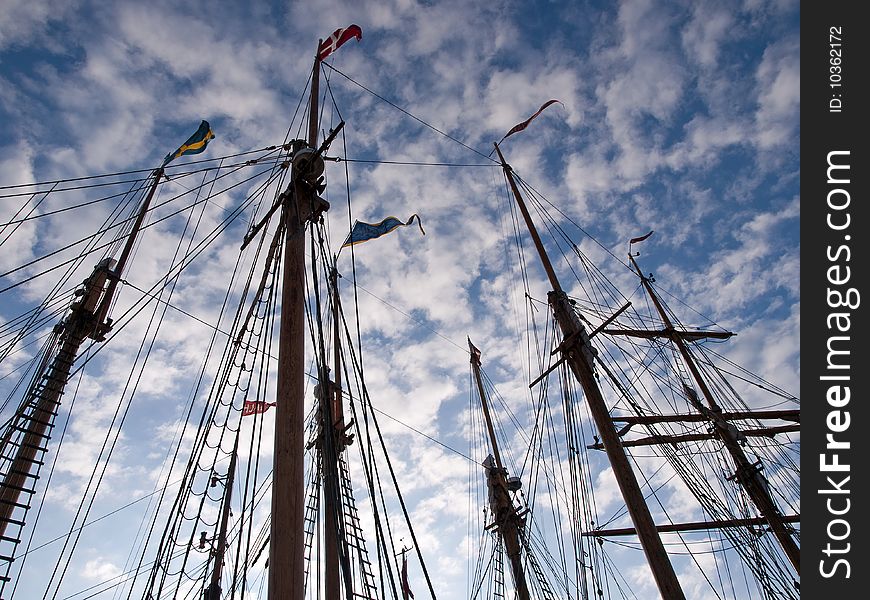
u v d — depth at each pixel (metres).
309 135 13.03
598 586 17.36
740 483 22.31
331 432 8.41
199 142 19.50
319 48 15.23
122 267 18.22
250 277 12.09
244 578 8.70
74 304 16.45
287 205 11.20
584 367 18.12
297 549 6.52
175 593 9.38
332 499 7.92
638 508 14.38
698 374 28.58
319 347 8.91
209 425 10.93
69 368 15.52
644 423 21.31
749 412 26.05
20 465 13.31
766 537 18.91
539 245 22.31
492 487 27.41
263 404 10.40
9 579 10.91
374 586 8.14
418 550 8.38
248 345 10.98
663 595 12.75
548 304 20.70
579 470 18.81
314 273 9.60
